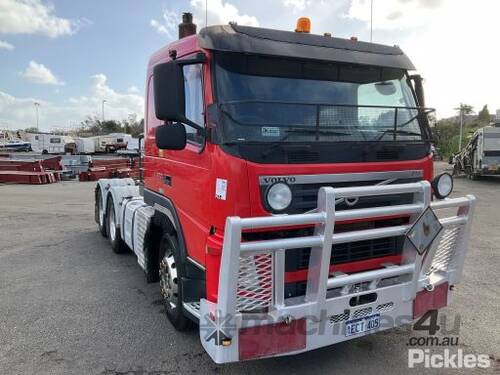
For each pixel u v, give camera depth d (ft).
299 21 13.55
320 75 12.76
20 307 17.15
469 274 21.48
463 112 129.29
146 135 17.97
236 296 10.02
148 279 17.15
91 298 18.11
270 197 10.20
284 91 12.10
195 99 12.42
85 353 13.50
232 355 10.22
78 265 22.86
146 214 17.99
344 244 11.94
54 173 74.13
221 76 11.51
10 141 255.91
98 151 208.95
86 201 48.08
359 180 11.78
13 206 43.80
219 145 10.97
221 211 10.87
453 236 13.53
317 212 10.65
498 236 30.53
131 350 13.69
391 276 11.91
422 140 13.07
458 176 89.97
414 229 11.92
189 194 12.86
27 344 14.07
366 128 12.44
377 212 11.27
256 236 10.64
